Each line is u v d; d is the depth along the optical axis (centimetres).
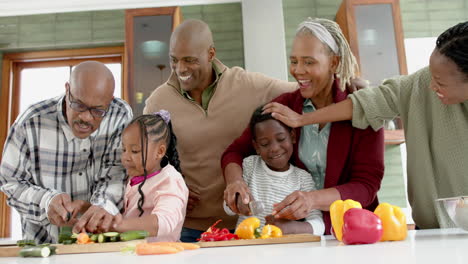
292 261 55
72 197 145
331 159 132
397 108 127
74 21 343
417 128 121
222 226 163
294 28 332
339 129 132
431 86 105
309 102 141
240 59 331
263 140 136
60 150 141
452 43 94
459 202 89
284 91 164
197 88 163
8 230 325
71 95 128
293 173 139
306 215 117
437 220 122
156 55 287
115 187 137
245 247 85
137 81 284
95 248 87
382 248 68
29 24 344
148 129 133
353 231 80
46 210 125
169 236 121
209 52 160
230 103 162
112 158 144
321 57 128
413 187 126
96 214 103
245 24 292
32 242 97
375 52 287
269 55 289
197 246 85
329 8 334
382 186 313
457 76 96
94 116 130
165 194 124
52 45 341
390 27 290
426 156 120
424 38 338
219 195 161
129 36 288
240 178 131
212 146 162
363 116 127
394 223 84
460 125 113
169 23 290
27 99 351
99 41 339
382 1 292
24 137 139
